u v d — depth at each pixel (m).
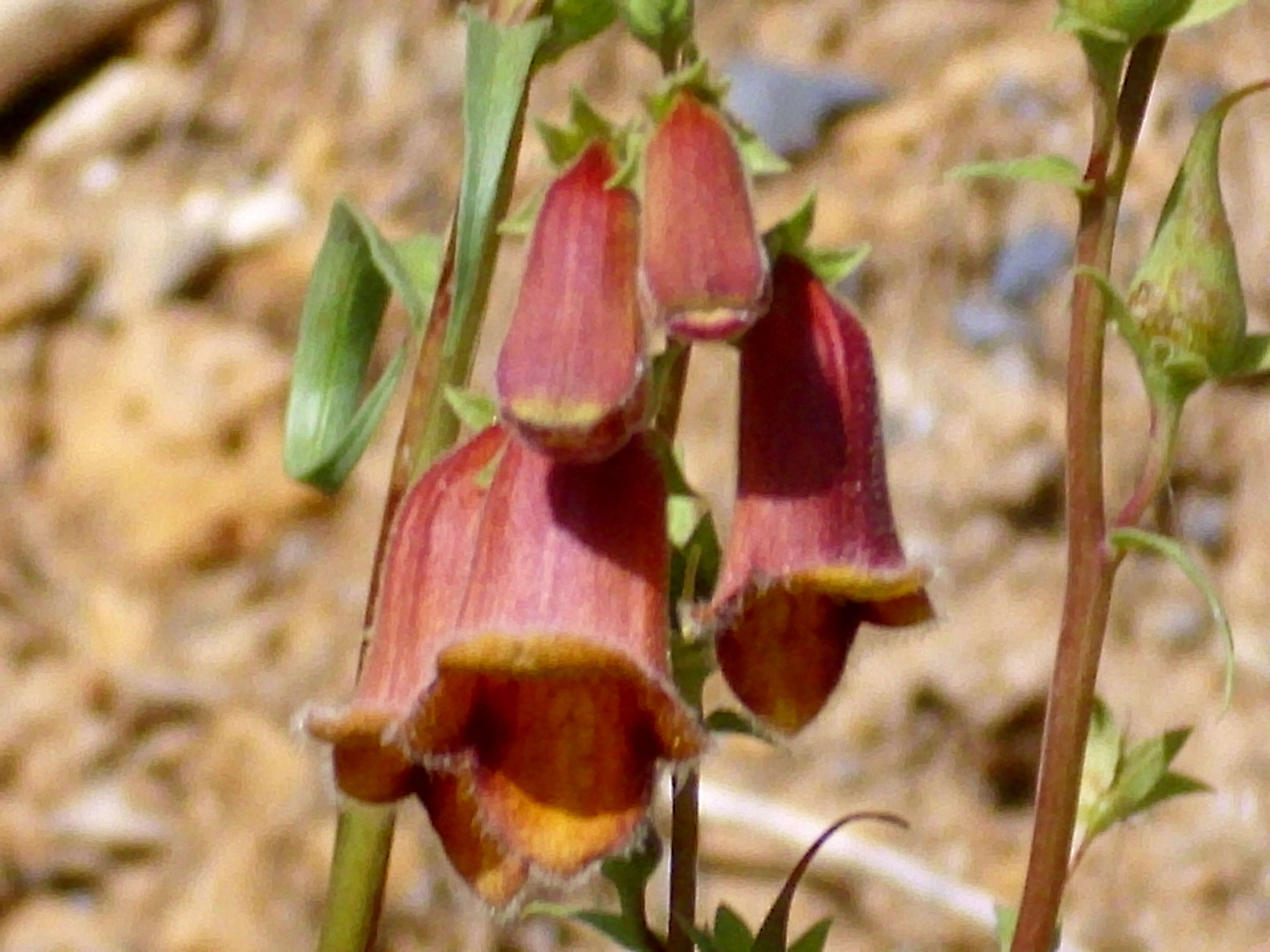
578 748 0.18
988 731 0.39
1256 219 0.45
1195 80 0.47
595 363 0.18
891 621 0.19
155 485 0.48
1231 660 0.19
